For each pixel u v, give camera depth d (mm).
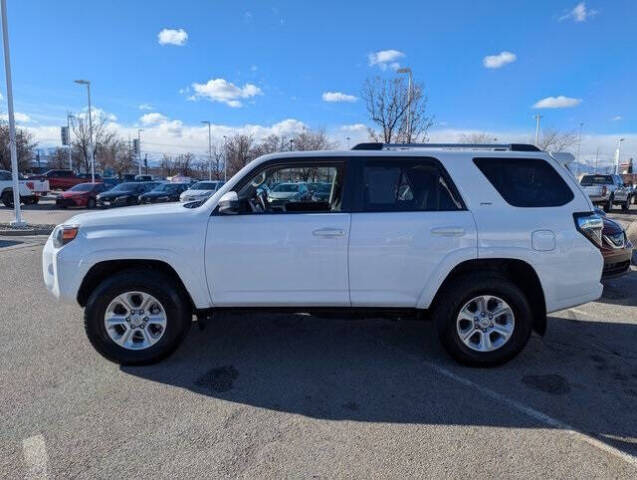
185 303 4195
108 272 4273
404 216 4082
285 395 3709
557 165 4285
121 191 26297
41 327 5266
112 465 2807
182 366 4234
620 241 6082
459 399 3658
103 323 4090
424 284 4098
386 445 3033
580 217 4199
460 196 4141
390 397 3686
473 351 4148
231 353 4559
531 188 4230
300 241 4059
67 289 4078
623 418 3393
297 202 4719
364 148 4402
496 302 4121
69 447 2980
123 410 3447
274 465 2818
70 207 26375
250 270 4098
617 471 2775
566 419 3371
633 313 5977
